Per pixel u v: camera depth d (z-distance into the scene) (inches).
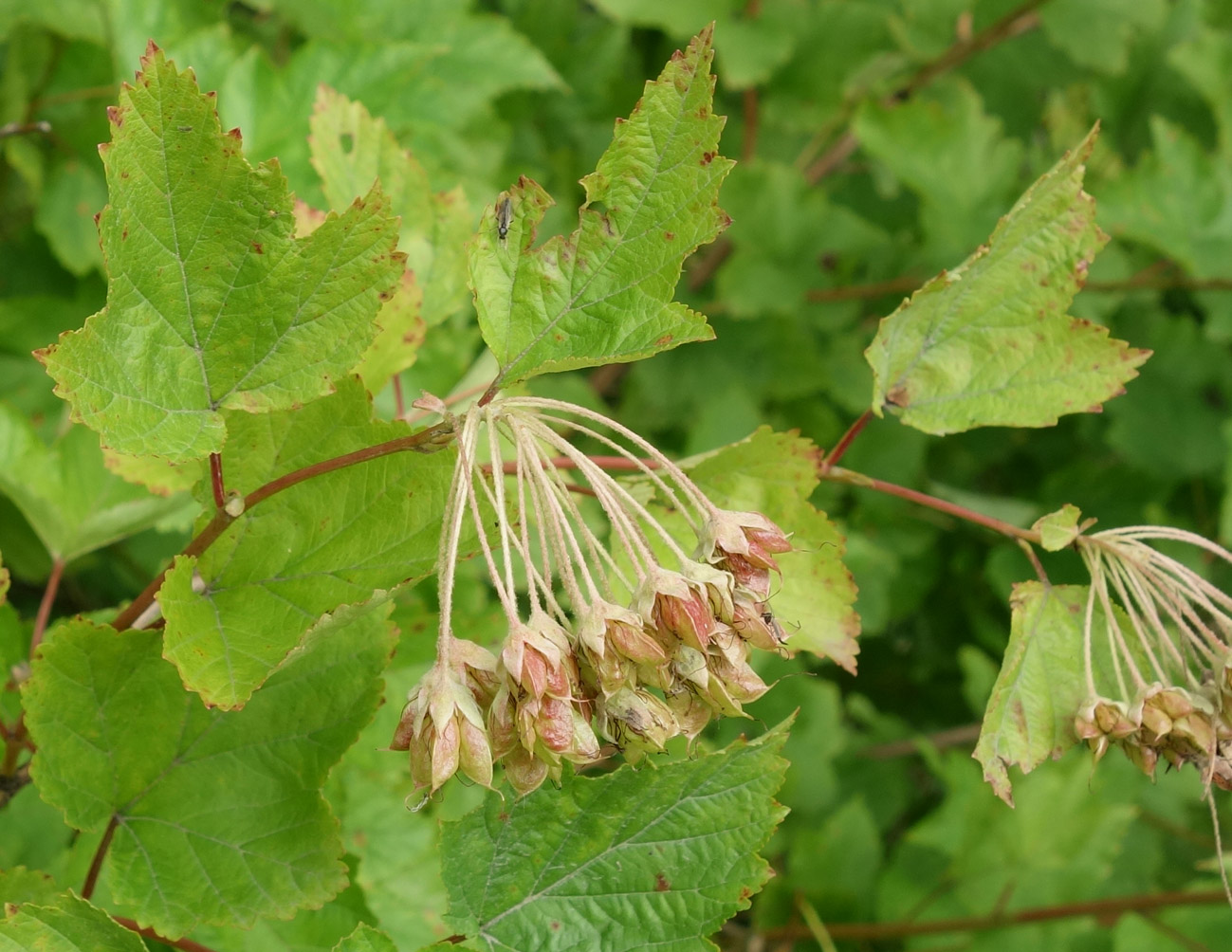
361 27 19.3
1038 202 14.6
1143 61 27.4
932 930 21.3
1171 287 24.5
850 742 26.3
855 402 24.4
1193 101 27.4
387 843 16.3
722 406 21.7
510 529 12.7
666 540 12.9
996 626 26.3
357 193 15.4
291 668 13.8
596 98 24.0
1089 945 22.3
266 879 13.7
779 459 14.6
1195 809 28.0
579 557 12.8
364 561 13.4
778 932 21.8
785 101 24.3
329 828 13.7
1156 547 25.9
